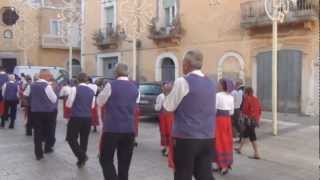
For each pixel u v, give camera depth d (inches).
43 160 405.4
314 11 781.3
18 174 352.8
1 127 637.3
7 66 1556.3
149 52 1100.5
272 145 521.7
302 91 822.5
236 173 375.9
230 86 370.3
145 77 1111.0
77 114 368.8
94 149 467.2
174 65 1045.2
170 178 347.3
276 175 372.5
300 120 743.7
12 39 1555.1
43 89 404.8
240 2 901.2
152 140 538.3
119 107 289.7
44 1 1592.0
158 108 440.5
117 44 1187.3
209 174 233.5
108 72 1238.9
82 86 370.6
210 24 963.3
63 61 1656.0
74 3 1291.8
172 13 1050.1
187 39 1010.7
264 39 867.4
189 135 227.8
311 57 805.9
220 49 945.5
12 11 1332.4
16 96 624.7
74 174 353.4
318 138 568.4
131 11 991.6
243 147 499.8
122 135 291.4
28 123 553.6
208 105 232.2
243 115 441.4
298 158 446.0
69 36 1254.3
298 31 820.0
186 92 227.5
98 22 1251.8
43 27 1596.9
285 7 633.0
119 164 298.5
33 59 1582.2
